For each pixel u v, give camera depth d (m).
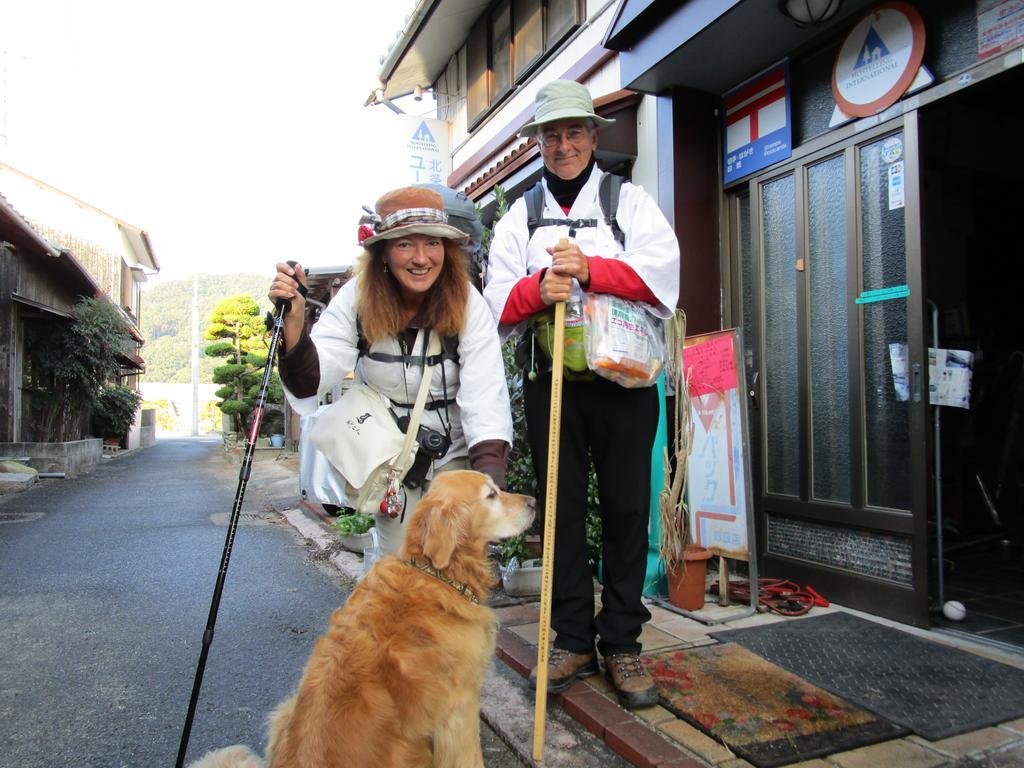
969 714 2.32
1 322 11.62
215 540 6.31
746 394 3.49
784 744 2.14
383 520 2.49
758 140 4.09
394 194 2.31
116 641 3.62
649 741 2.22
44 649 3.49
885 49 3.34
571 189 2.78
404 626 1.84
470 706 1.89
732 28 3.58
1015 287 5.22
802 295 3.84
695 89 4.29
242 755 1.77
